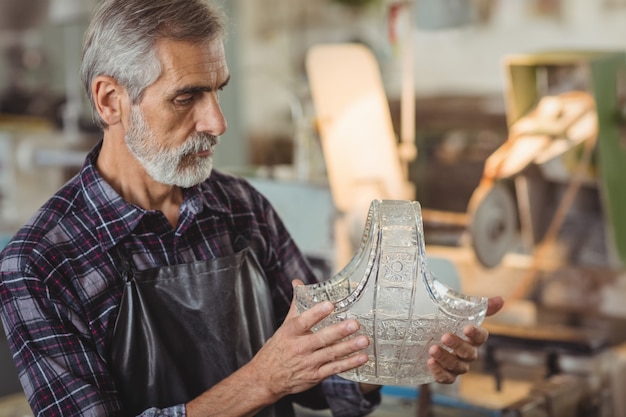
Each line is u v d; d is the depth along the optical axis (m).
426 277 1.41
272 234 1.82
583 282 4.13
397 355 1.44
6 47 4.98
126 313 1.56
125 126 1.55
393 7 4.65
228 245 1.72
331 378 1.77
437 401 2.37
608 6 4.39
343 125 4.04
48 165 4.44
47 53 4.95
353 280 1.50
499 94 4.66
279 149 5.45
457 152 4.76
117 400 1.51
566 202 4.12
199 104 1.54
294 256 1.86
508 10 4.64
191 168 1.57
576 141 3.93
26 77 4.97
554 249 4.22
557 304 4.18
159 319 1.59
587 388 2.79
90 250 1.56
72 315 1.51
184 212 1.65
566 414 2.62
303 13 5.36
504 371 2.77
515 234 4.30
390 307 1.40
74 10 4.52
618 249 4.02
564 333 3.05
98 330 1.55
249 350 1.66
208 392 1.50
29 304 1.48
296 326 1.41
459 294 1.46
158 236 1.62
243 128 5.43
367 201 3.95
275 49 5.46
